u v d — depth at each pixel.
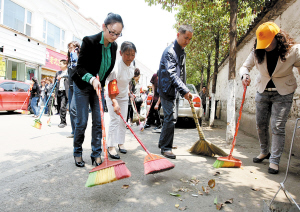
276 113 2.86
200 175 2.58
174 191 2.13
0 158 2.96
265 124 3.15
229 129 4.38
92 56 2.50
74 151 2.75
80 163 2.72
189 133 5.90
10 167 2.62
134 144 4.15
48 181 2.26
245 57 8.13
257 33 2.67
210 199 1.99
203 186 2.26
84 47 2.46
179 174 2.59
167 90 3.20
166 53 3.20
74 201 1.88
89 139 4.43
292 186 2.34
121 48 2.99
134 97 6.50
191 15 8.70
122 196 1.99
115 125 3.21
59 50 15.27
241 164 2.96
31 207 1.76
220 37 9.27
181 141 4.71
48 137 4.38
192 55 14.12
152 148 3.85
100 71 2.68
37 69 13.05
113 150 3.23
